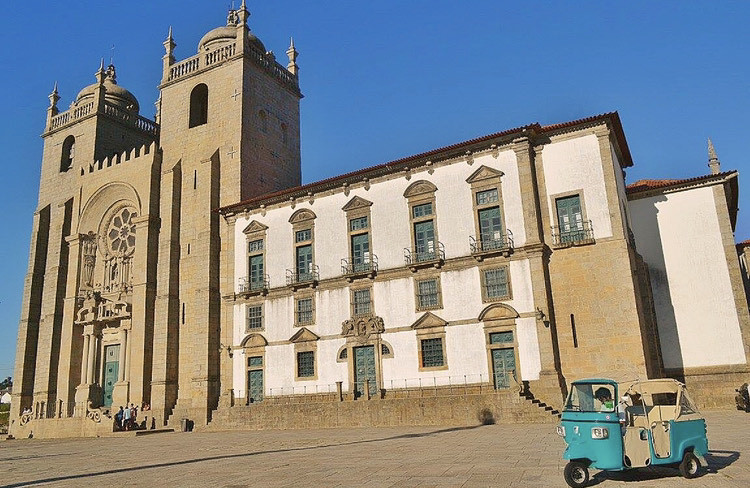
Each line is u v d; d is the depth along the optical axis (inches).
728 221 1390.3
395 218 1523.1
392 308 1475.1
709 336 1355.8
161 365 1817.2
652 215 1470.2
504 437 920.3
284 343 1622.8
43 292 2242.9
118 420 1734.7
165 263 1908.2
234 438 1291.8
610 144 1321.4
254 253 1745.8
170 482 638.5
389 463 687.7
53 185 2374.5
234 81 1979.6
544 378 1245.7
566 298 1286.9
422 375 1401.3
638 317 1214.3
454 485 511.5
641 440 503.5
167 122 2100.1
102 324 2075.5
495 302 1339.8
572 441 506.9
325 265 1609.3
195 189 1948.8
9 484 689.0
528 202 1344.7
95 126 2290.8
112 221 2158.0
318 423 1414.9
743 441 717.3
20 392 2142.0
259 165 1969.7
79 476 743.1
